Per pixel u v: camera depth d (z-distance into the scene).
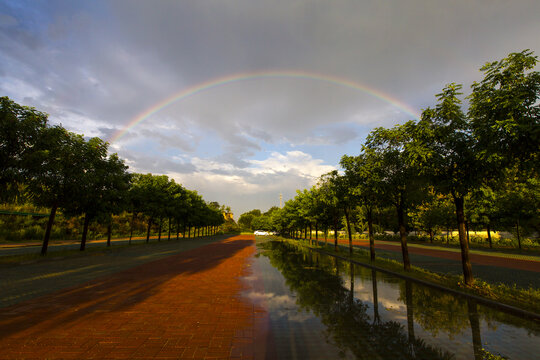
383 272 12.86
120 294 8.12
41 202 17.31
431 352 4.45
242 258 18.69
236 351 4.37
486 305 7.26
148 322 5.68
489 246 29.05
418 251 24.19
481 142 7.35
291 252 23.94
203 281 10.30
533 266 14.45
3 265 13.20
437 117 9.20
